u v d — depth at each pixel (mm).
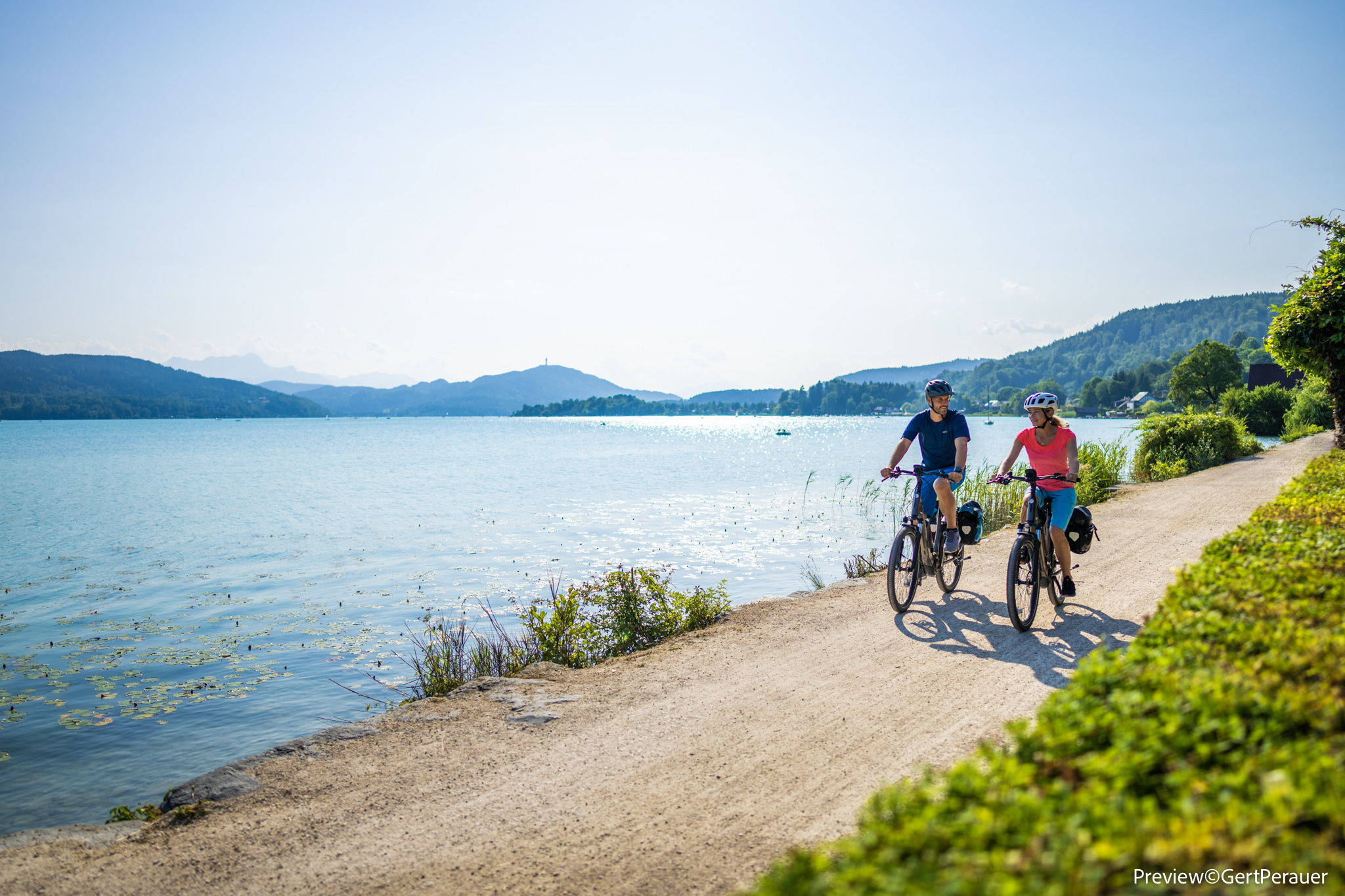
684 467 44656
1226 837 1775
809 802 4027
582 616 8461
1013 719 4918
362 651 10133
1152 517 13070
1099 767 2324
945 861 1870
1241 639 3375
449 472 43656
